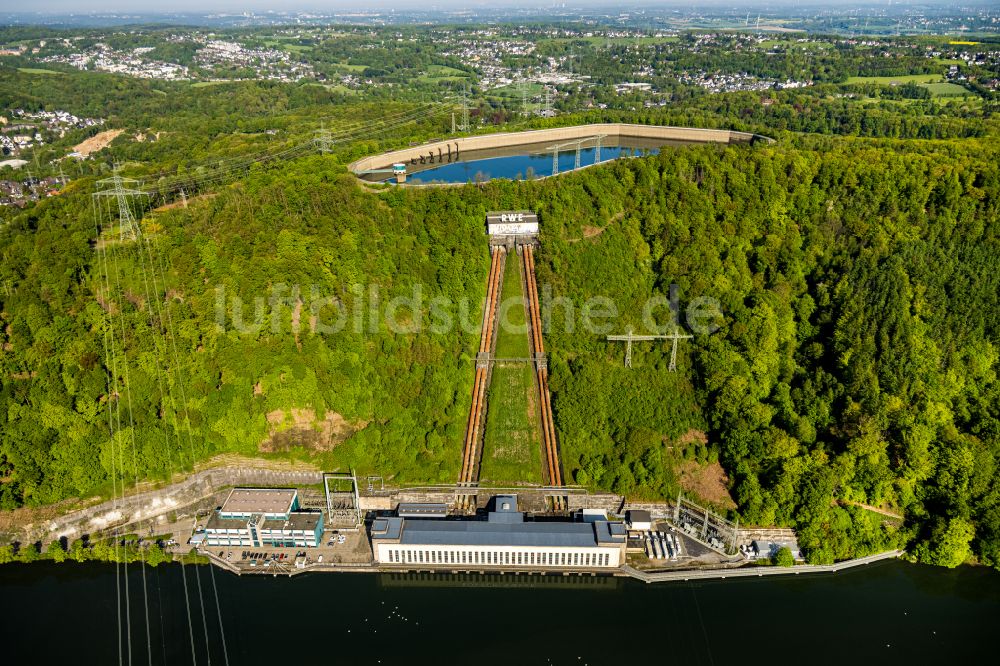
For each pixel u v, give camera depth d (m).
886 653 184.38
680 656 183.38
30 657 183.00
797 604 199.62
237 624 192.75
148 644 187.12
